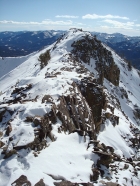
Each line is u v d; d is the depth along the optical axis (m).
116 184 12.09
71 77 31.30
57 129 15.55
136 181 14.20
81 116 21.02
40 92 22.47
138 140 31.09
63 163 12.10
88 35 95.06
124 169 15.34
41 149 12.84
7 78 98.75
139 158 26.33
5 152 11.84
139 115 77.19
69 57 68.75
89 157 13.83
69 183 10.47
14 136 13.06
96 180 12.17
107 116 31.06
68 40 91.00
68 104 20.22
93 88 30.09
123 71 110.50
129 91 95.06
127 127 34.78
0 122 15.97
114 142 26.34
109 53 95.00
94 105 28.84
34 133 13.20
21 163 11.25
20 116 15.58
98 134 26.41
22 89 25.34
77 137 15.78
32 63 105.56
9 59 187.62
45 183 9.90
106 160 14.06
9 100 23.70
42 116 15.25
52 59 70.06
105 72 82.94
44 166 11.22
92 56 83.38
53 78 27.25
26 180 9.81
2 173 10.43
